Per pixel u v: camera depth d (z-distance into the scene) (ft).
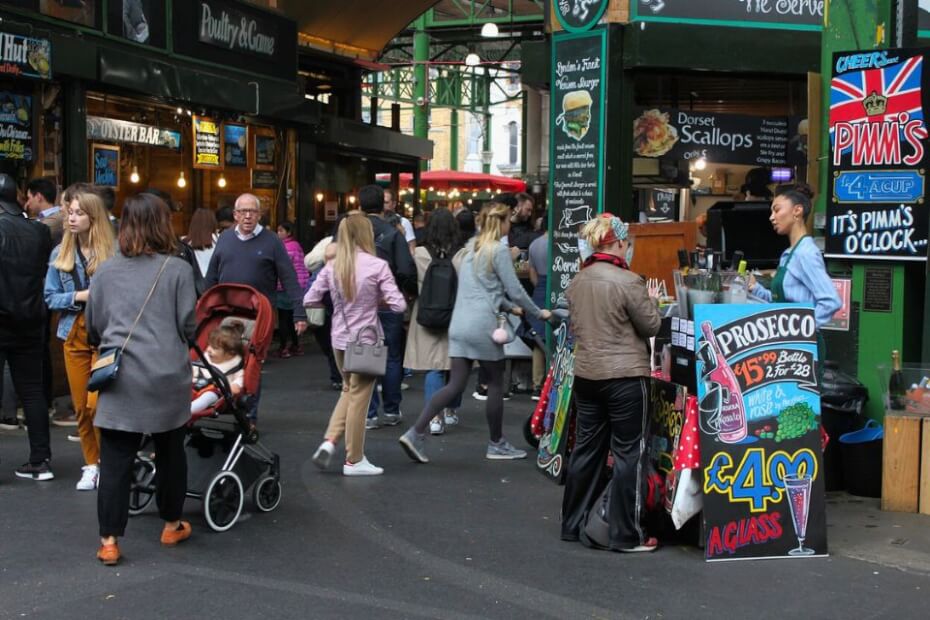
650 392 18.52
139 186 44.78
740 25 34.91
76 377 21.68
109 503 17.16
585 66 35.06
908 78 21.95
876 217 22.70
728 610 15.57
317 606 15.55
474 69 119.34
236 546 18.43
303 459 25.40
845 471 22.33
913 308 23.12
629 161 35.17
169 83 40.34
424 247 31.94
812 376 18.25
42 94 35.42
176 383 17.19
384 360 23.26
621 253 18.86
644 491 18.74
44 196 27.45
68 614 15.10
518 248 37.06
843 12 24.00
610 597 16.08
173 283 17.28
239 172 49.49
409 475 23.95
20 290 21.97
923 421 20.56
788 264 19.71
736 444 17.90
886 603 15.87
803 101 42.24
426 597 15.99
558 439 22.41
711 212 30.32
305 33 59.11
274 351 46.01
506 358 34.47
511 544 18.80
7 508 20.53
